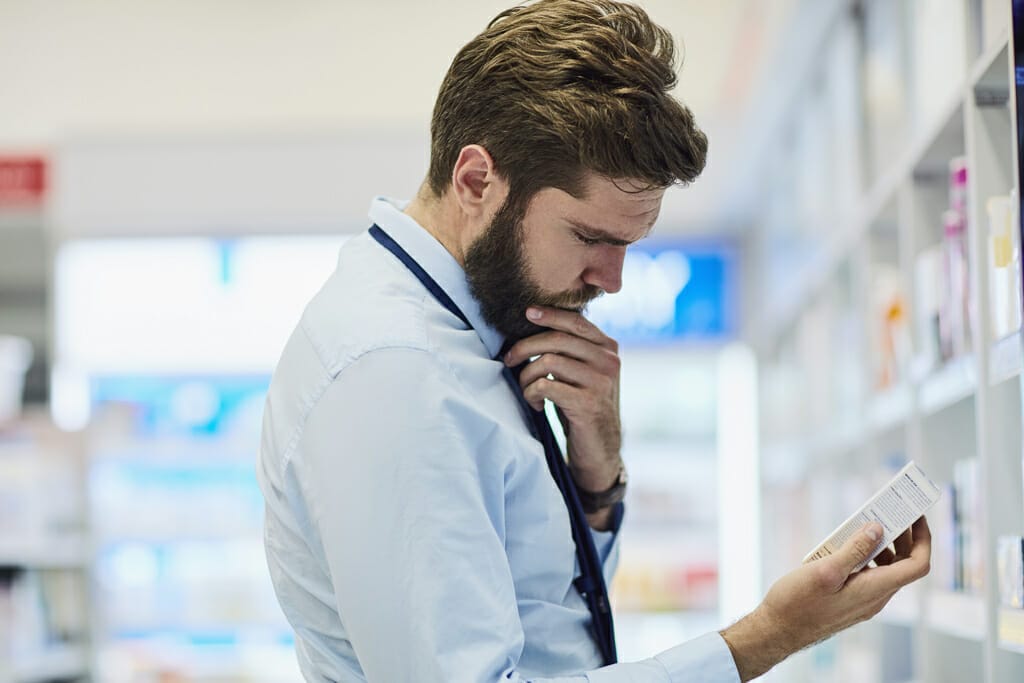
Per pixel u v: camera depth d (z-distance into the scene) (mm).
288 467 1521
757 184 5113
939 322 2377
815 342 4145
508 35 1538
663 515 5621
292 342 1596
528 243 1534
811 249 4188
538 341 1659
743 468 5602
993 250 1861
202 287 5676
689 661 1465
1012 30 1598
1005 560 1796
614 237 1518
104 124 5727
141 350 5660
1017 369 1650
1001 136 1941
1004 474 1857
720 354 5621
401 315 1517
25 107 5758
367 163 5484
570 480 1713
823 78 3945
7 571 5008
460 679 1393
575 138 1444
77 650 5230
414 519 1425
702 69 5289
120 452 5496
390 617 1413
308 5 5691
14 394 5500
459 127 1567
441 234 1635
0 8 5777
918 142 2424
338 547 1439
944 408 2531
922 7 2529
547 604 1632
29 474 5062
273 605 5699
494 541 1471
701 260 5629
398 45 5660
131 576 5742
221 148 5512
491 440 1518
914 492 1518
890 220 2980
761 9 3924
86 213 5535
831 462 3863
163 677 5664
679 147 1461
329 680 1605
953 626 2201
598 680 1441
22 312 5773
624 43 1483
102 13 5766
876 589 1473
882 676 3064
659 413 5688
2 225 5617
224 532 5617
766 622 1484
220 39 5727
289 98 5664
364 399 1455
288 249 5668
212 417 5691
